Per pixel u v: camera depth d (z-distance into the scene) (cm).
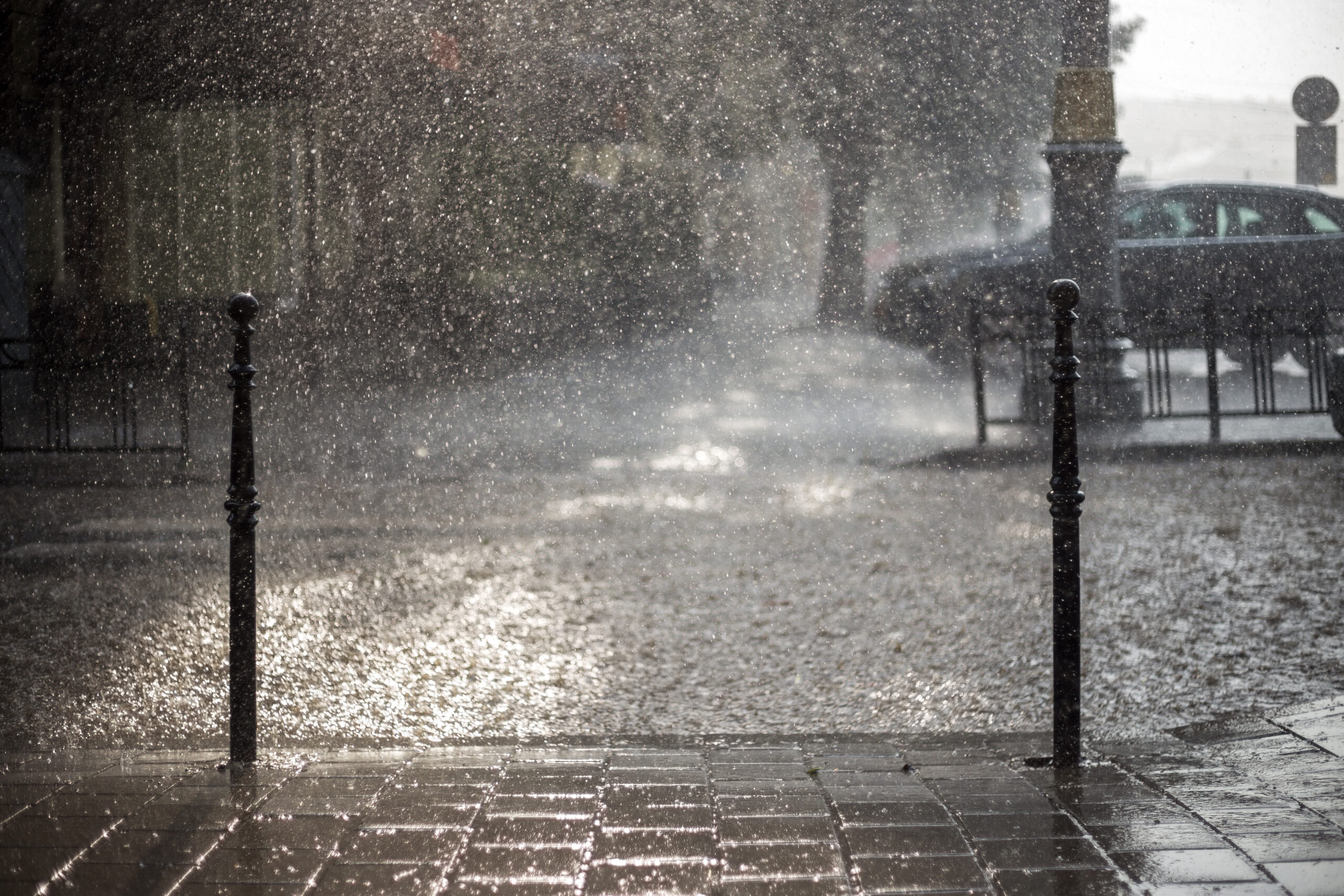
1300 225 1341
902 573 634
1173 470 967
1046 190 1870
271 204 1474
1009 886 272
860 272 1909
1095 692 446
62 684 462
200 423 1249
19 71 1320
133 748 388
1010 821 310
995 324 1373
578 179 1708
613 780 345
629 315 1711
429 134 1593
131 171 1380
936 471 985
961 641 513
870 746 386
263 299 1473
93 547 721
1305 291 1325
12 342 1191
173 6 1399
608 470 1016
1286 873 275
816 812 318
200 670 482
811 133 1838
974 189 1889
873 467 1012
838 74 1809
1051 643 506
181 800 328
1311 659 472
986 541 707
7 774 352
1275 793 326
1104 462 1020
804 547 702
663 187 1769
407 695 452
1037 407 1136
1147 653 489
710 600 588
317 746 394
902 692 452
